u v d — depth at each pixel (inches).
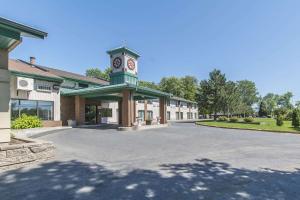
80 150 348.8
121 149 361.7
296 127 857.5
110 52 859.4
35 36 271.0
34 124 708.7
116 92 781.9
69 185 188.7
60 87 877.8
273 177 215.6
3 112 270.7
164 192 173.9
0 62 275.6
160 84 3004.4
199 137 535.8
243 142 456.4
